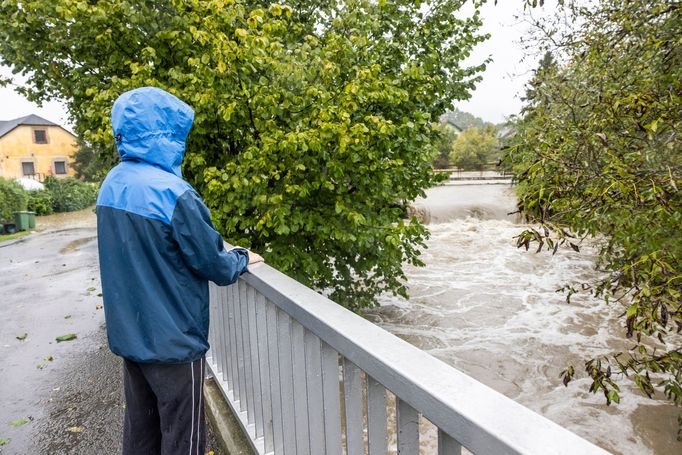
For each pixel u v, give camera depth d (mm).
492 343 6652
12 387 4273
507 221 18031
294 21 5359
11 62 5250
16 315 6859
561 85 4066
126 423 1930
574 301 8477
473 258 11977
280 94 4289
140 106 1641
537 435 771
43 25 4762
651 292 2375
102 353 5117
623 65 3596
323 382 1559
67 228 19953
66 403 3898
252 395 2334
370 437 1256
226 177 4074
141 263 1597
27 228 19656
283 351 1896
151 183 1591
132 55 4770
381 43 5031
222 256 1711
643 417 4727
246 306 2363
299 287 1786
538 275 10297
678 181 2484
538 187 2811
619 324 7352
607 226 3146
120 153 1697
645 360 2943
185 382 1713
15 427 3490
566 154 3090
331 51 4348
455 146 44094
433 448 3594
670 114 2748
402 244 5785
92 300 7609
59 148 46219
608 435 4473
